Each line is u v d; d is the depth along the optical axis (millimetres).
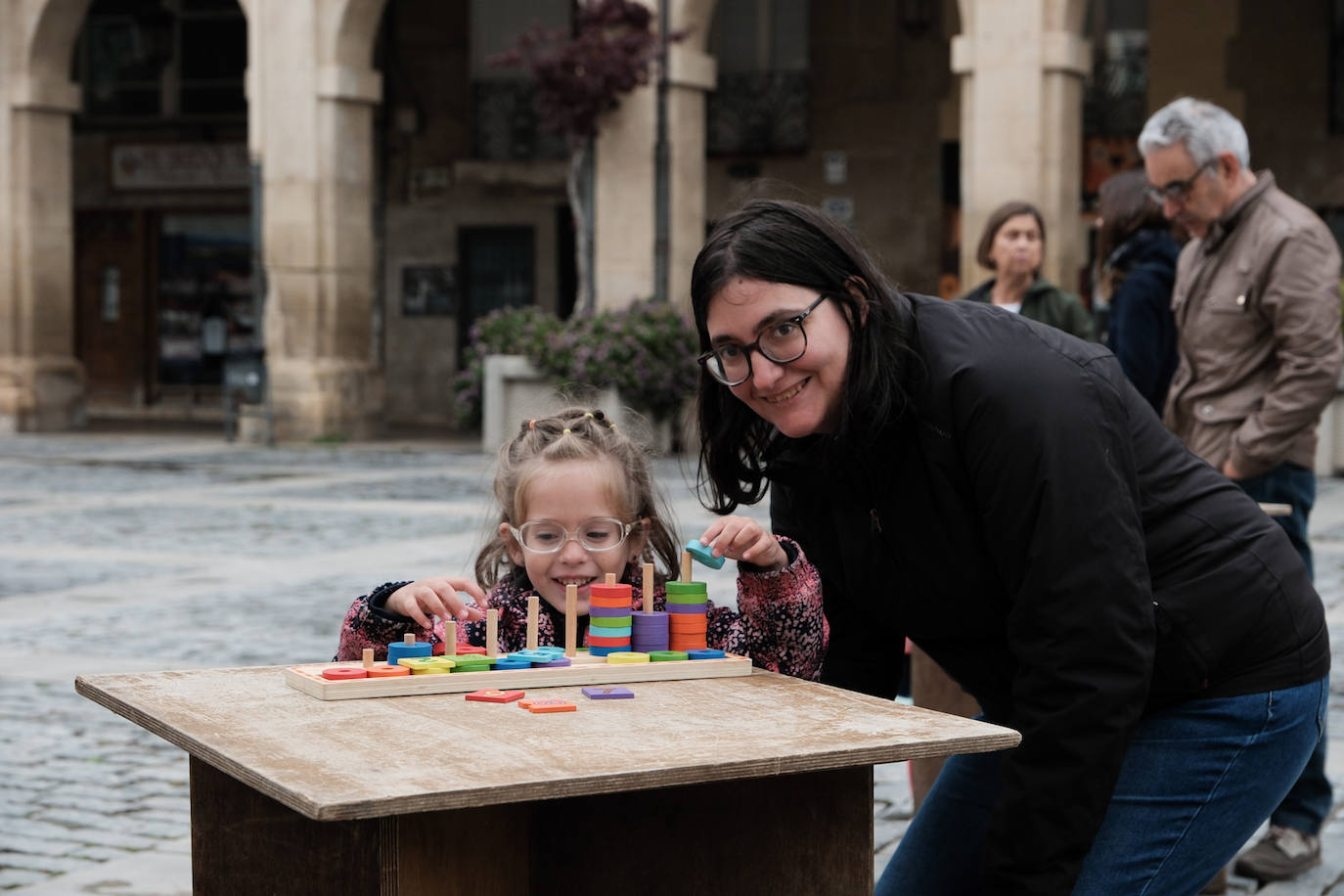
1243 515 2561
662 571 3076
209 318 26344
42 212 21797
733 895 2324
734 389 2451
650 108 18156
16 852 4648
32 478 15695
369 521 12227
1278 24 19984
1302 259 4246
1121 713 2354
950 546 2486
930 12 21641
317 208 19750
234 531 11695
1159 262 4805
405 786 1743
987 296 5926
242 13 25391
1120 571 2352
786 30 22359
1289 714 2521
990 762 2805
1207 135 4301
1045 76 16406
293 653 7301
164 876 4441
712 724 2088
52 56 21594
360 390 20234
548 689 2348
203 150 25781
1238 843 2557
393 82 24469
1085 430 2365
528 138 24094
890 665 2943
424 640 2654
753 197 2490
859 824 2176
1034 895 2400
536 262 24156
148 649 7461
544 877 2537
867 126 22062
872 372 2355
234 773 1872
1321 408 4258
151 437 21312
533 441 2902
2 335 21828
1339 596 8586
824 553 2770
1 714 6270
